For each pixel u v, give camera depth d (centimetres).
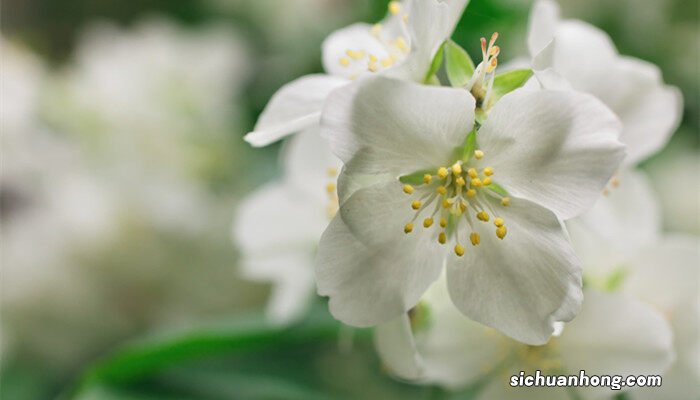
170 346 26
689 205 33
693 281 23
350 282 20
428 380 22
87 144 34
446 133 20
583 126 19
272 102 21
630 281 23
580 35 22
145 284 33
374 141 19
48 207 33
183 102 36
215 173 35
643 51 34
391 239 20
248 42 39
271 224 26
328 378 29
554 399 22
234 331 26
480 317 20
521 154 20
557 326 20
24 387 32
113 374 26
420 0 19
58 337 33
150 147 34
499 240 20
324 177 24
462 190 20
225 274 33
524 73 20
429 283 20
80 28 46
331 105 19
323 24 37
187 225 33
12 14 47
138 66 36
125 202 33
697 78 34
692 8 34
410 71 20
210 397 27
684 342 23
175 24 42
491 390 22
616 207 22
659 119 23
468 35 25
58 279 32
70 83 36
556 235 20
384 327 21
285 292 26
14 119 34
